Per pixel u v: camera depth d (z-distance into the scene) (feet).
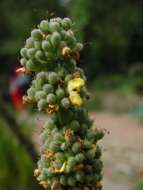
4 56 10.59
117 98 9.30
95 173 1.10
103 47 8.53
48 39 1.06
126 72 9.75
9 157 3.43
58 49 1.06
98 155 1.11
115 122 7.96
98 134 1.10
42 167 1.10
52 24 1.06
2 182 3.40
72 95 1.04
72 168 1.07
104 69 9.65
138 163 5.43
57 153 1.08
